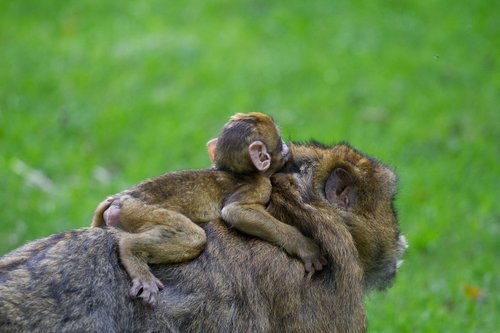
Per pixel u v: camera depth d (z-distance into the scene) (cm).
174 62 1970
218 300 739
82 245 719
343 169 827
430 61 2009
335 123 1750
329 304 773
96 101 1820
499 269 1311
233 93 1853
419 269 1320
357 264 795
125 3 2286
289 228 773
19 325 671
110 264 717
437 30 2150
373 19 2194
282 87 1889
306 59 2000
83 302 694
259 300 752
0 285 681
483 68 2000
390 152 1650
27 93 1822
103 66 1956
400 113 1817
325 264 780
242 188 782
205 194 775
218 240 758
